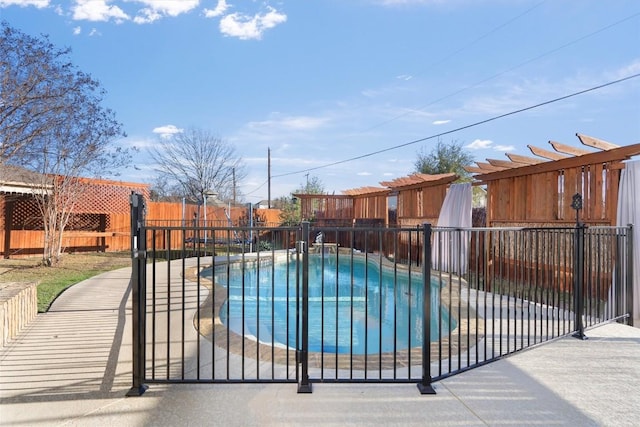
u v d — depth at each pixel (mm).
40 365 3436
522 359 3695
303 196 16094
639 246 5574
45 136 8844
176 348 3947
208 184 23328
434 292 7773
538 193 7352
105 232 13727
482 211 10625
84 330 4469
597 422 2533
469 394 2932
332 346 5301
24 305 4582
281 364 3590
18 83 7148
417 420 2535
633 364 3564
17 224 12117
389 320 6676
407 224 12156
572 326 4941
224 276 9727
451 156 20297
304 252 3025
